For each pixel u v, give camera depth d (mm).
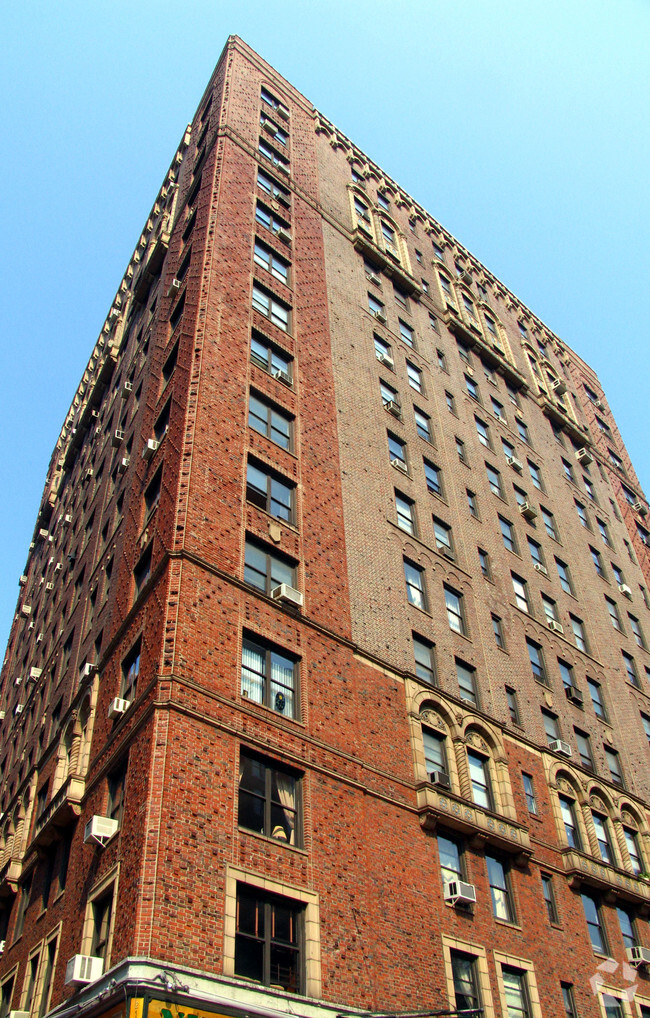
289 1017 17391
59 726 33656
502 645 35438
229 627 22969
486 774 29547
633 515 58938
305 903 19828
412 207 57500
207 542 24281
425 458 38938
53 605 46281
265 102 49062
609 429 65438
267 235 39031
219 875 18328
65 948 21797
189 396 27828
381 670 27672
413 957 21688
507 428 49188
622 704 41125
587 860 30438
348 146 54375
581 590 44875
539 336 64938
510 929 25531
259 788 20938
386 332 43312
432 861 24547
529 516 44406
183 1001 15930
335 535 29672
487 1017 22641
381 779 24750
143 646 23391
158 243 45438
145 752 19703
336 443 33125
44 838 26172
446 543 36469
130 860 18203
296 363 34062
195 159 48062
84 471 49406
